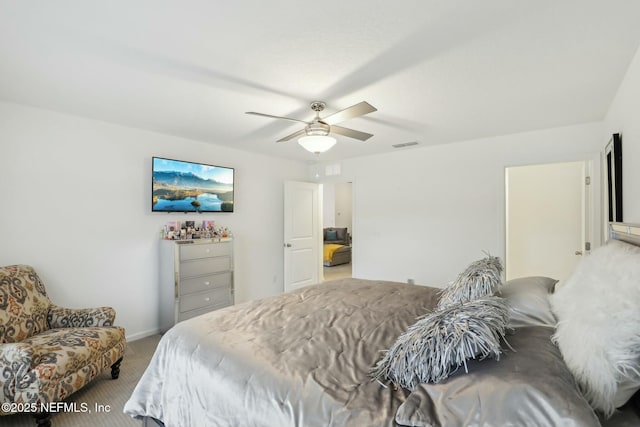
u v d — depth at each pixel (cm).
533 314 143
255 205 478
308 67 202
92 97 254
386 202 474
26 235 276
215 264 380
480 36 168
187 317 351
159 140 365
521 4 143
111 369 255
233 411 124
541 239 406
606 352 88
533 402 82
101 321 258
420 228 441
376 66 202
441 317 116
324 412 105
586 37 169
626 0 140
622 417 90
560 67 204
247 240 466
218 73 211
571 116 304
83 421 203
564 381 88
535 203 411
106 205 324
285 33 166
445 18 153
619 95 238
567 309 119
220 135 373
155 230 363
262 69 205
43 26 159
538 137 352
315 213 555
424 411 93
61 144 294
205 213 411
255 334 163
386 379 118
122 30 163
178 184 376
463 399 91
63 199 296
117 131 331
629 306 91
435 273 428
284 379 122
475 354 99
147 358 295
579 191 388
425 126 336
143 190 352
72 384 204
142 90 239
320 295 233
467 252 402
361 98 254
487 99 259
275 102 262
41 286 261
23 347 191
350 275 703
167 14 150
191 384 145
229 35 167
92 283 314
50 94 249
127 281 339
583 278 131
